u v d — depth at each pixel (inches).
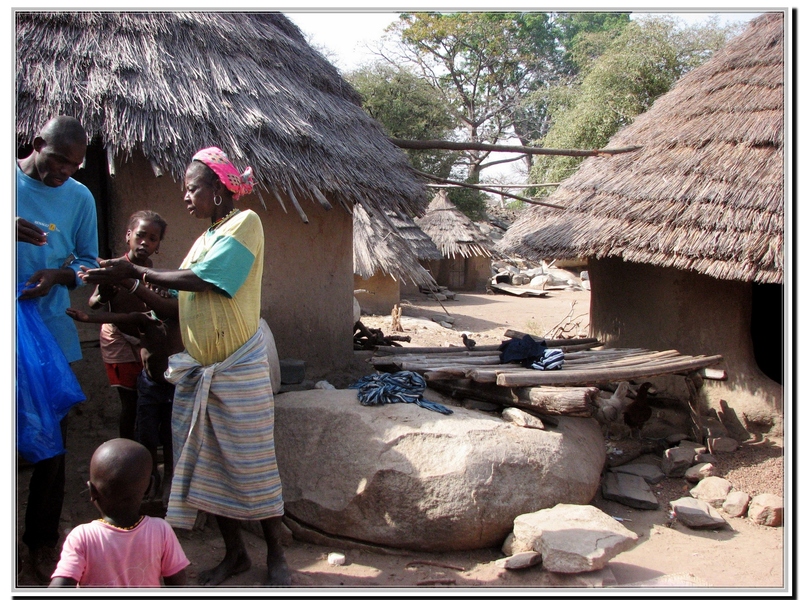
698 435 222.4
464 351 243.0
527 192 1016.2
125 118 183.3
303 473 158.2
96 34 199.0
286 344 232.8
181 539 152.0
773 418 222.8
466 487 147.9
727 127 242.1
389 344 303.1
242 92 212.1
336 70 281.4
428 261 876.6
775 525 174.1
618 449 215.3
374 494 149.8
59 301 137.6
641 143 275.9
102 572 101.1
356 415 162.6
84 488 160.1
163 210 204.2
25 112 175.2
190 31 215.9
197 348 127.3
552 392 168.4
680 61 803.4
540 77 1328.7
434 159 1075.9
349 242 255.6
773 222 204.2
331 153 221.9
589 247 241.9
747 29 285.3
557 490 159.6
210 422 127.3
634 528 169.9
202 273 121.9
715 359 224.1
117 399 195.0
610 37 1071.0
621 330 273.4
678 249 215.0
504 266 1026.7
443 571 143.3
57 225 133.9
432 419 161.8
